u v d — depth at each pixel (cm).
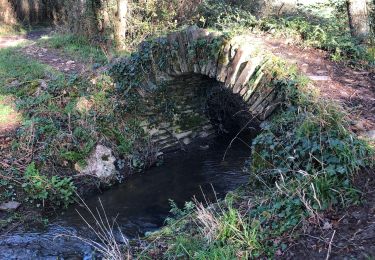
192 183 461
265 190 299
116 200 430
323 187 252
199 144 580
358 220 230
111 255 274
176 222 304
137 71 507
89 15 733
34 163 429
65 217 395
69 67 612
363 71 402
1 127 470
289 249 230
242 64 396
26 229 367
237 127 618
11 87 549
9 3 1105
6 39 914
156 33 671
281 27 493
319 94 334
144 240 297
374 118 309
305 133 288
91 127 480
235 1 710
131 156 496
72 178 441
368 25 481
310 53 440
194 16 670
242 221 258
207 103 588
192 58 454
